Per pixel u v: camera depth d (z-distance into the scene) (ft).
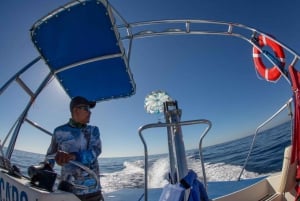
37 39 9.94
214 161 54.44
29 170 6.86
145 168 5.77
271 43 11.06
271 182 12.25
